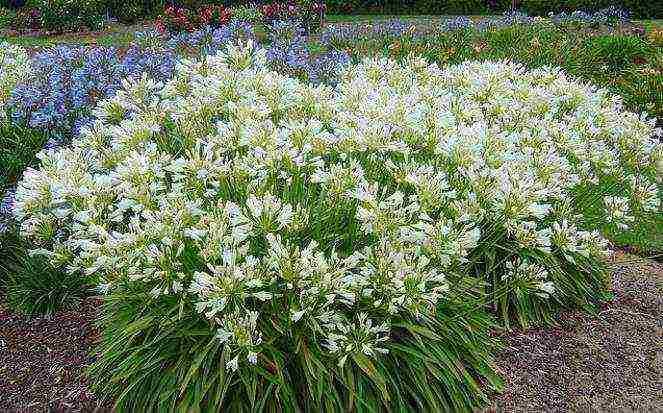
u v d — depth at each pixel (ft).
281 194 14.35
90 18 59.11
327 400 12.66
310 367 12.50
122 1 64.18
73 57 25.21
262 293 11.12
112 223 13.97
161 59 26.66
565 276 17.97
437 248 11.90
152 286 12.89
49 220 12.81
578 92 20.45
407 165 13.60
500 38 46.96
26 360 16.31
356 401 12.96
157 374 13.47
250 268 10.96
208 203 13.41
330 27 47.03
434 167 14.78
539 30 49.49
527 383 15.43
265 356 12.91
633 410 14.80
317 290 11.21
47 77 24.18
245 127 14.21
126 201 12.07
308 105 18.11
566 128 17.06
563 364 16.15
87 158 14.14
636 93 37.19
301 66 28.71
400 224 12.01
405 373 13.61
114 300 14.97
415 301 11.53
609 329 17.49
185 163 12.62
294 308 12.16
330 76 28.53
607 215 16.42
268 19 54.44
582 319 17.83
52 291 17.90
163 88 19.75
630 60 44.78
